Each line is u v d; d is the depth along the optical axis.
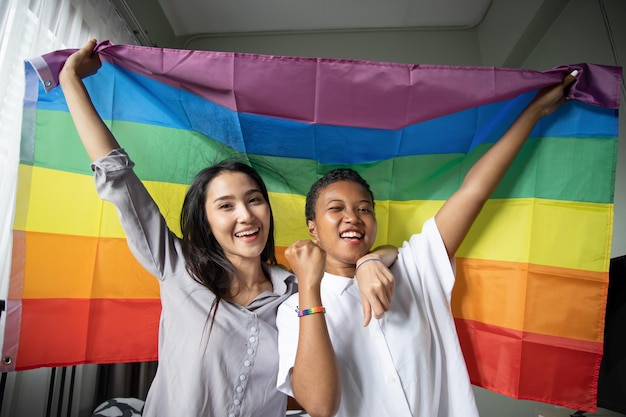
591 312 1.00
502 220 1.10
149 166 1.19
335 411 0.72
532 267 1.05
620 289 1.35
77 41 1.75
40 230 1.08
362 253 0.91
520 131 1.00
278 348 0.88
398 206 1.28
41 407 1.54
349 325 0.86
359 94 1.04
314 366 0.73
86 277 1.12
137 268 1.17
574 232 1.03
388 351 0.82
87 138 0.95
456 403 0.84
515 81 1.00
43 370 1.56
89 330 1.11
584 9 2.14
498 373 1.04
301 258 0.81
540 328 1.02
